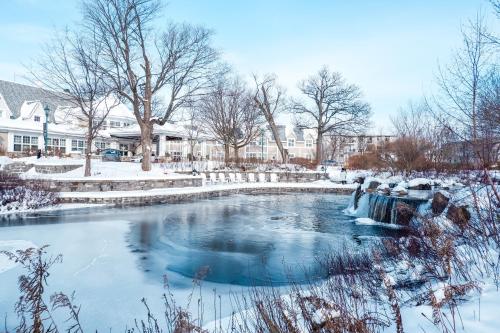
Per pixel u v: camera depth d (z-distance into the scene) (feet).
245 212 50.90
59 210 48.60
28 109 116.88
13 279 20.97
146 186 65.67
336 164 140.77
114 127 124.36
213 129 117.39
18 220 41.09
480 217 17.49
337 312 10.38
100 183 59.88
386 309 12.91
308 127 129.59
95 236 33.65
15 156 86.02
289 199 68.90
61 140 111.96
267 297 14.53
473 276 13.74
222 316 16.37
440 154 60.90
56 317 16.55
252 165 112.16
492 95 25.03
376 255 18.83
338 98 123.85
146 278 22.38
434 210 31.68
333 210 53.88
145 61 74.74
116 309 17.63
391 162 78.48
